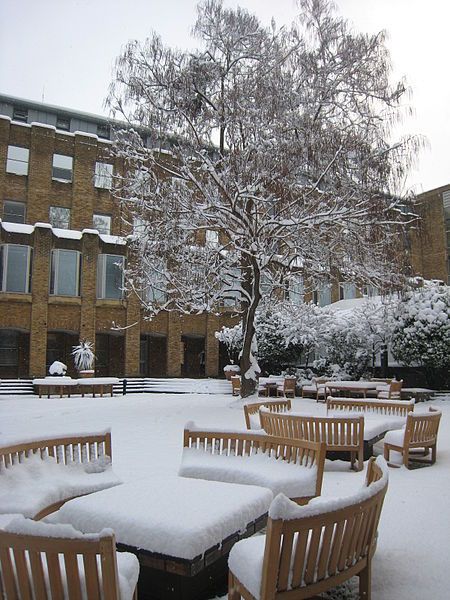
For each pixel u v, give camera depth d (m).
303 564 2.75
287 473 4.86
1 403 19.53
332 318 25.20
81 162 33.81
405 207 15.73
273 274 19.94
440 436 10.55
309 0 15.93
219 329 33.59
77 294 30.09
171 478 4.52
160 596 3.35
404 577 3.62
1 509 4.02
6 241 28.75
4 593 2.42
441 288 22.84
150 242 16.69
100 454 5.57
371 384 19.58
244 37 15.98
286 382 22.25
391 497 5.70
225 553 3.38
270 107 14.96
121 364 32.47
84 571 2.43
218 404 17.89
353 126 15.31
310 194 15.80
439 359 21.19
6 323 28.22
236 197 15.12
